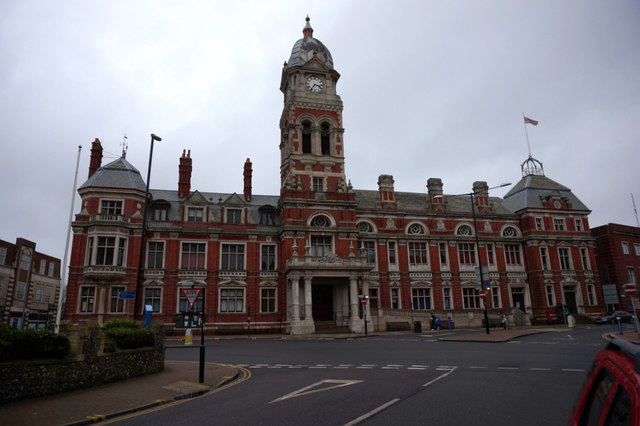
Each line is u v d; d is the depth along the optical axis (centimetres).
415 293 5403
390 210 5541
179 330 4478
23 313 5528
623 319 5294
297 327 4300
